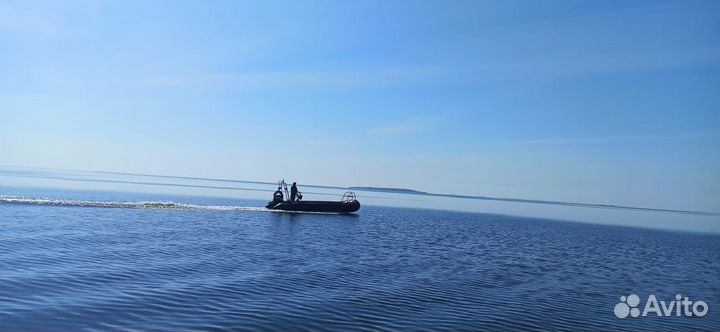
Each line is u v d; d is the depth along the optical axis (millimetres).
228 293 15602
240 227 37125
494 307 16062
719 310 18078
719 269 30266
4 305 12352
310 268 21297
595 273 25047
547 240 42312
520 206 155125
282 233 35000
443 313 14883
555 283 21344
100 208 44188
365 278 19703
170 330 11484
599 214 124562
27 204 42781
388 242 33125
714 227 86500
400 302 15914
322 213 56094
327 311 14195
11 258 18859
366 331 12578
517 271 23969
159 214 42906
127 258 20906
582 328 14344
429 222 54812
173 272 18500
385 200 124500
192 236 30016
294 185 56250
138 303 13633
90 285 15375
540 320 14844
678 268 29469
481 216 74688
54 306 12680
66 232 27625
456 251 30281
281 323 12727
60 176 155000
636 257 33875
